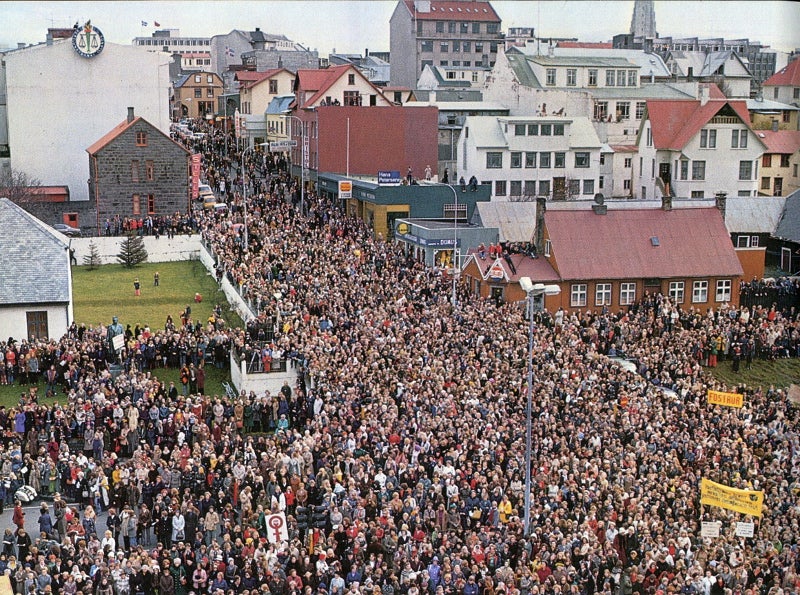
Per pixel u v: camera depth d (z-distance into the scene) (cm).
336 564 3431
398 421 4388
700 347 6462
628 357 6019
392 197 9131
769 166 11056
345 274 6794
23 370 5250
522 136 9988
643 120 10881
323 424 4384
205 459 4075
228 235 7619
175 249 8038
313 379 4969
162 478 3981
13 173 9512
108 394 4662
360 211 9706
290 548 3447
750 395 5616
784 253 8694
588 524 3656
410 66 15938
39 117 9838
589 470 4050
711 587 3503
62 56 9819
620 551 3653
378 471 4062
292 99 12338
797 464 4516
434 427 4312
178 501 3831
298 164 11281
